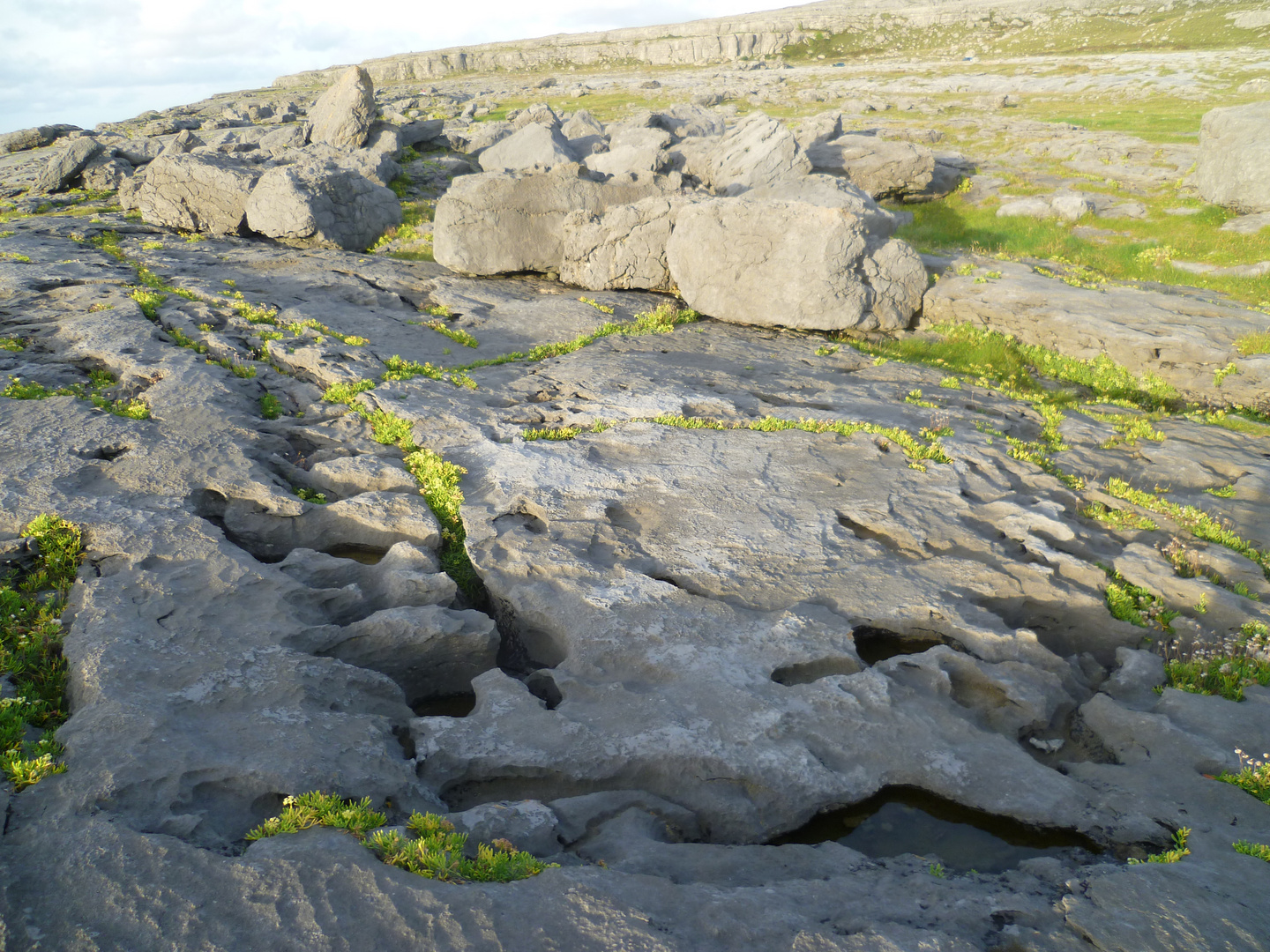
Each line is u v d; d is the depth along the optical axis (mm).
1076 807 7164
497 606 10539
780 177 30797
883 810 7441
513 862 5945
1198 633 9852
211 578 9734
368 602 10281
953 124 46781
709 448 14484
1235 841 6562
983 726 8406
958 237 31906
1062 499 13258
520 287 26484
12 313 19500
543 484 12883
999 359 21391
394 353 19875
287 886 5391
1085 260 28094
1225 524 12438
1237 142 28484
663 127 43594
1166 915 5504
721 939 5215
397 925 5141
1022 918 5660
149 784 6371
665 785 7449
